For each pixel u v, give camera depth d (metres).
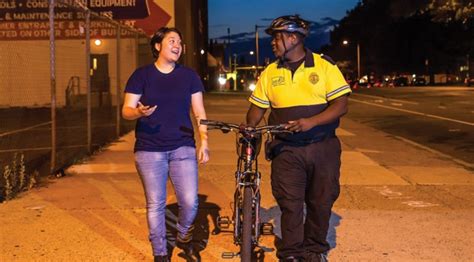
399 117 23.28
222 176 9.70
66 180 9.24
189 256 5.45
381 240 6.17
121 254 5.71
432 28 76.00
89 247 5.90
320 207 4.96
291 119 4.87
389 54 86.94
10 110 24.88
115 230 6.47
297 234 4.91
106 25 27.03
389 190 8.71
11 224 6.67
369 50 94.56
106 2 29.94
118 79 15.07
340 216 7.12
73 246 5.93
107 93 26.25
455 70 78.31
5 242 6.03
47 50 26.80
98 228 6.54
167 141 5.05
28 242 6.04
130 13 30.45
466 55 67.12
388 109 27.98
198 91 5.18
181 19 37.66
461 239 6.21
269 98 5.00
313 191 4.96
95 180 9.27
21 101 26.36
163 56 5.05
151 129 5.05
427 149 13.52
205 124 4.78
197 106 5.18
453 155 12.81
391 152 12.93
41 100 26.59
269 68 5.00
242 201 4.93
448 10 34.56
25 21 27.12
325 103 4.86
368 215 7.18
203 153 5.16
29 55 26.83
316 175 4.90
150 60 25.50
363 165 11.03
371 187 8.91
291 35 4.80
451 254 5.74
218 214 7.18
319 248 5.06
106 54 27.05
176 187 5.19
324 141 4.88
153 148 5.05
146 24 30.64
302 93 4.82
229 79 71.62
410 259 5.60
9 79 26.42
